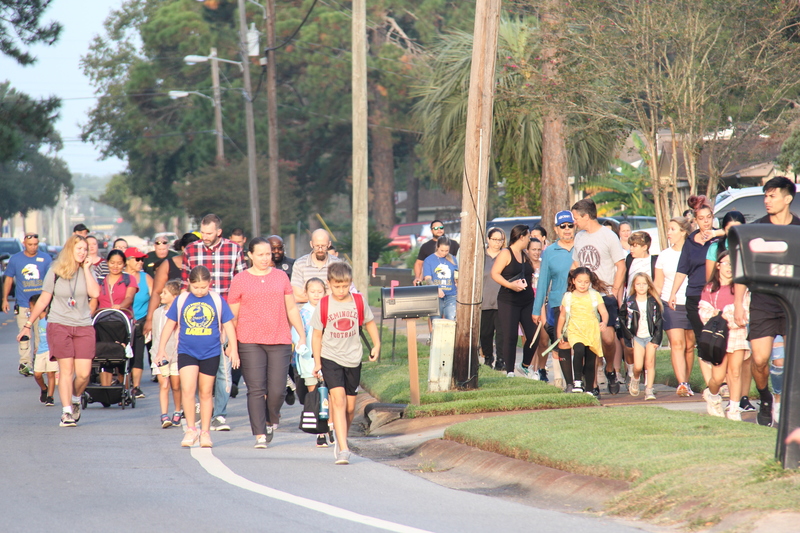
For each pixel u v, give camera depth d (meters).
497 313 54.12
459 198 144.75
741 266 24.22
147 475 28.70
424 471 31.28
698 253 39.34
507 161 93.12
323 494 26.28
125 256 52.53
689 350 44.44
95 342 44.62
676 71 64.38
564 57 67.12
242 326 35.38
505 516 23.64
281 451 34.53
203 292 35.00
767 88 63.75
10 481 27.55
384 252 168.50
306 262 42.09
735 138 66.38
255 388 35.19
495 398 40.53
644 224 93.00
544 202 78.38
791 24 64.06
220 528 21.91
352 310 32.31
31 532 21.44
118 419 43.09
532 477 27.92
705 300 36.03
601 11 64.44
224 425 39.91
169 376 40.59
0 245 163.50
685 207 97.62
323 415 34.06
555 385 46.47
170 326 35.22
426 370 51.41
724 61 63.47
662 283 43.03
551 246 44.59
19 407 46.72
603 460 26.92
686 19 62.56
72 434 37.88
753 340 31.70
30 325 40.12
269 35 123.44
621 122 67.62
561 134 74.44
